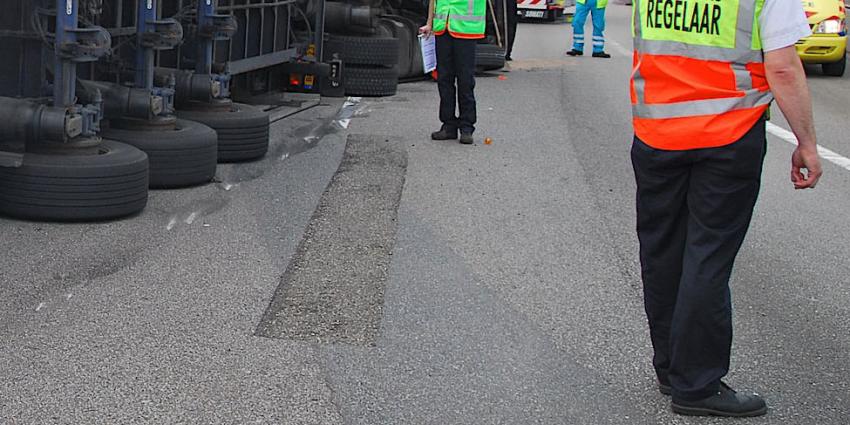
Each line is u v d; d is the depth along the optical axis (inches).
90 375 172.2
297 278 228.5
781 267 261.3
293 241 257.0
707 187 162.9
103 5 303.9
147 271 226.7
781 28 154.6
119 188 261.0
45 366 174.6
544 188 334.6
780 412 174.4
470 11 394.9
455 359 189.0
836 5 766.5
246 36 418.3
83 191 256.7
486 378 181.6
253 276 227.8
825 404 178.4
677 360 169.6
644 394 179.2
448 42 398.6
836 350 204.5
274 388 171.9
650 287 175.3
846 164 411.2
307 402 167.6
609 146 418.9
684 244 171.6
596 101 558.9
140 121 302.5
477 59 654.5
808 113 157.3
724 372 170.1
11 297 205.9
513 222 289.4
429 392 174.4
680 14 161.3
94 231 254.1
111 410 160.2
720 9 158.4
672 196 168.1
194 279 223.3
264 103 469.7
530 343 199.3
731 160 159.9
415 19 634.2
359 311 210.4
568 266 251.3
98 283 217.0
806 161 159.6
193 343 188.4
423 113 483.5
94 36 257.8
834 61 754.2
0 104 254.2
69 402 161.9
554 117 490.6
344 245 256.4
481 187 330.3
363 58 525.7
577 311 219.0
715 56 159.6
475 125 452.8
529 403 172.7
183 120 323.3
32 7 268.2
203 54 350.6
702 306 165.3
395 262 245.4
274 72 506.3
